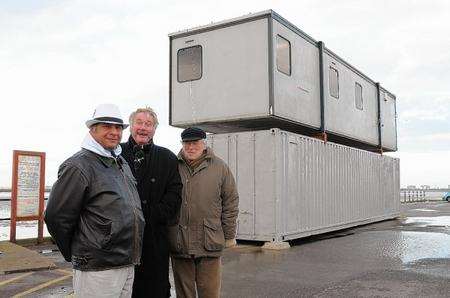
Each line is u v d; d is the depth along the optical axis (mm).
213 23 11266
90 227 3012
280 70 10766
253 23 10688
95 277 2990
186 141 4176
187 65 11781
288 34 11180
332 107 13453
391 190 18734
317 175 12250
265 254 9430
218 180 4238
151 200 3697
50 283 6625
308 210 11641
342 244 10984
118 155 3250
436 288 6332
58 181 2980
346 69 14672
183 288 4285
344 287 6414
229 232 4344
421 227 15281
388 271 7566
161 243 3742
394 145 19594
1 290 6203
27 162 11008
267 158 10508
